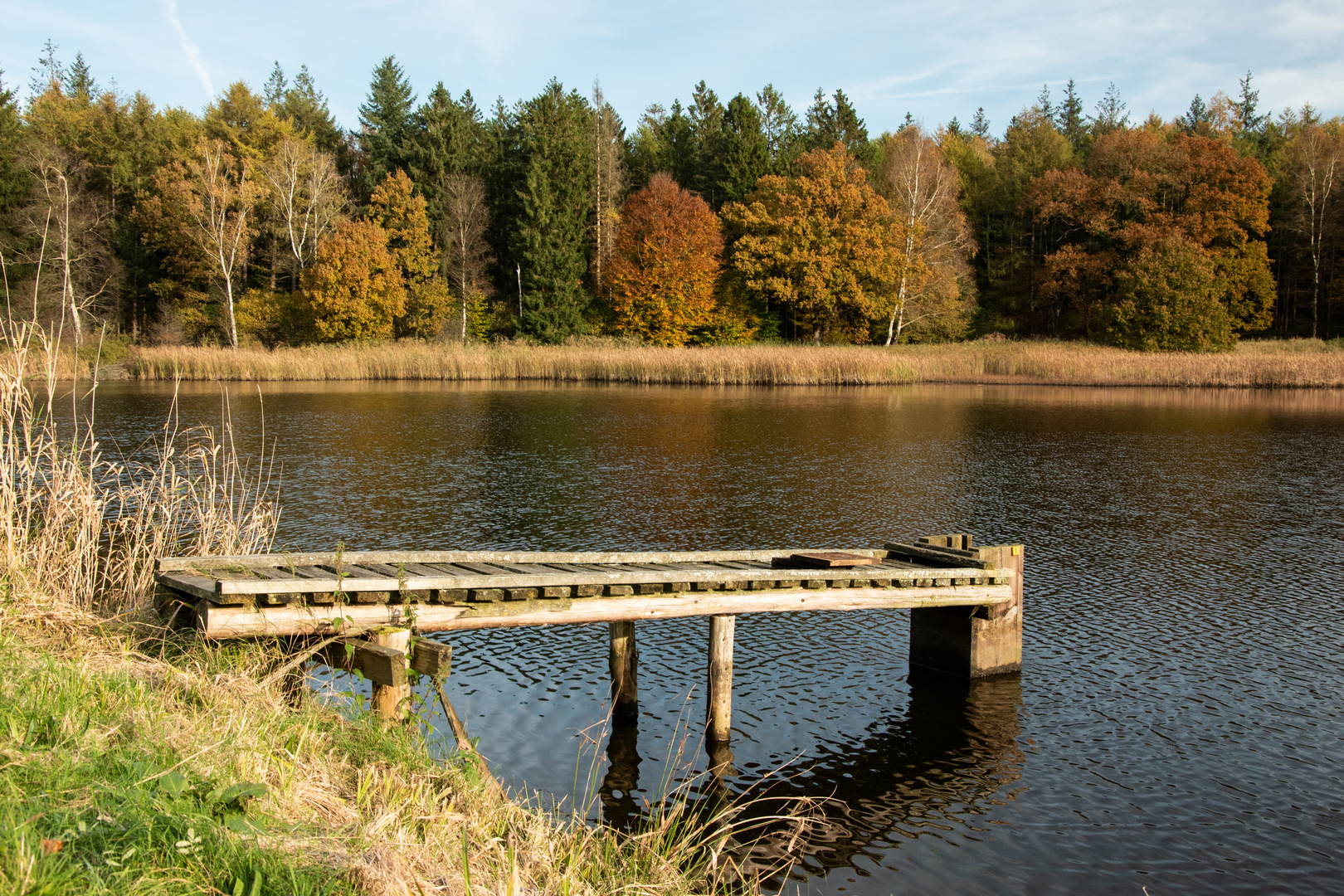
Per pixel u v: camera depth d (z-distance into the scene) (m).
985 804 5.98
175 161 56.50
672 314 59.75
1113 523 14.04
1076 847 5.48
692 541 12.53
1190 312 50.38
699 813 5.77
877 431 24.94
